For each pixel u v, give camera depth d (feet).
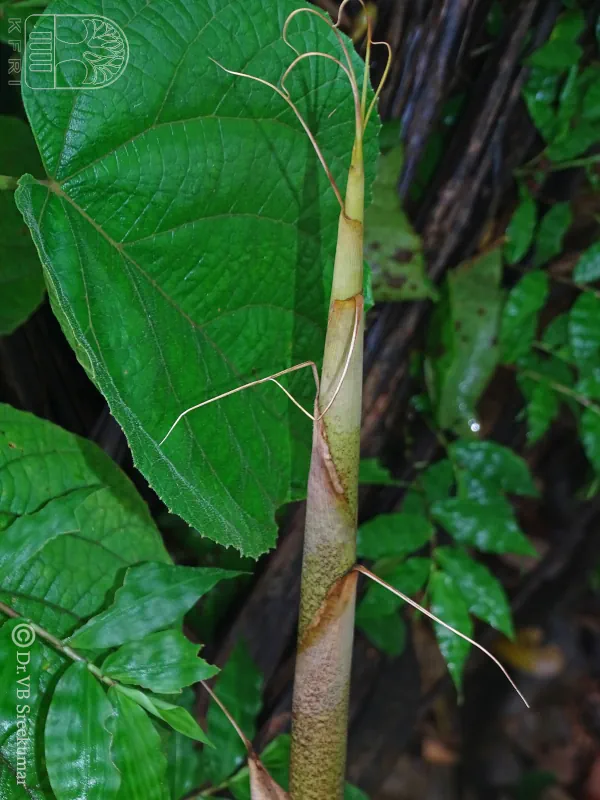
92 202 2.18
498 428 3.36
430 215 2.72
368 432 2.86
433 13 2.51
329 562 2.20
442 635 2.79
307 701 2.25
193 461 2.22
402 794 4.40
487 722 4.55
